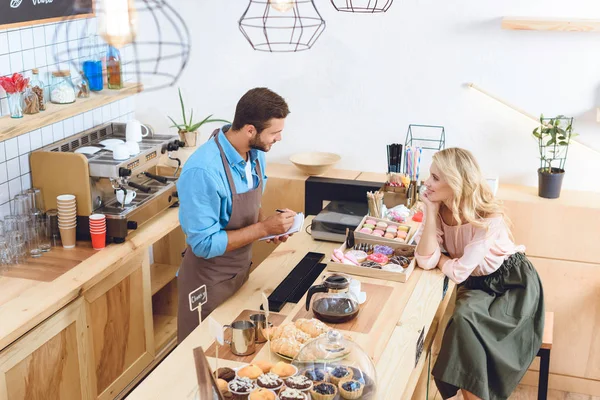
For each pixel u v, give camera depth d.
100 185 3.57
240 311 2.73
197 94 4.60
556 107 3.99
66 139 3.81
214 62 4.50
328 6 4.20
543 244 3.92
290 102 4.45
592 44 3.84
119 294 3.58
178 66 4.57
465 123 4.17
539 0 3.87
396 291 2.92
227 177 2.82
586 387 4.12
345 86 4.32
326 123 4.43
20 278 3.13
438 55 4.11
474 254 3.12
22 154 3.55
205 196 2.74
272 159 4.62
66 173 3.46
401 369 2.31
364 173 4.41
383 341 2.48
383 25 4.14
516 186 4.14
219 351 2.40
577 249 3.87
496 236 3.21
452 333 3.10
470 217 3.12
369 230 3.42
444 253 3.32
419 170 4.09
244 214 2.92
